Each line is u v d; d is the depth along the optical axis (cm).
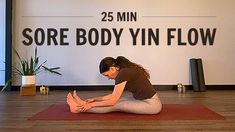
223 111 362
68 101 342
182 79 629
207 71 632
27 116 327
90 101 338
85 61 628
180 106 396
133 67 318
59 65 626
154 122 291
